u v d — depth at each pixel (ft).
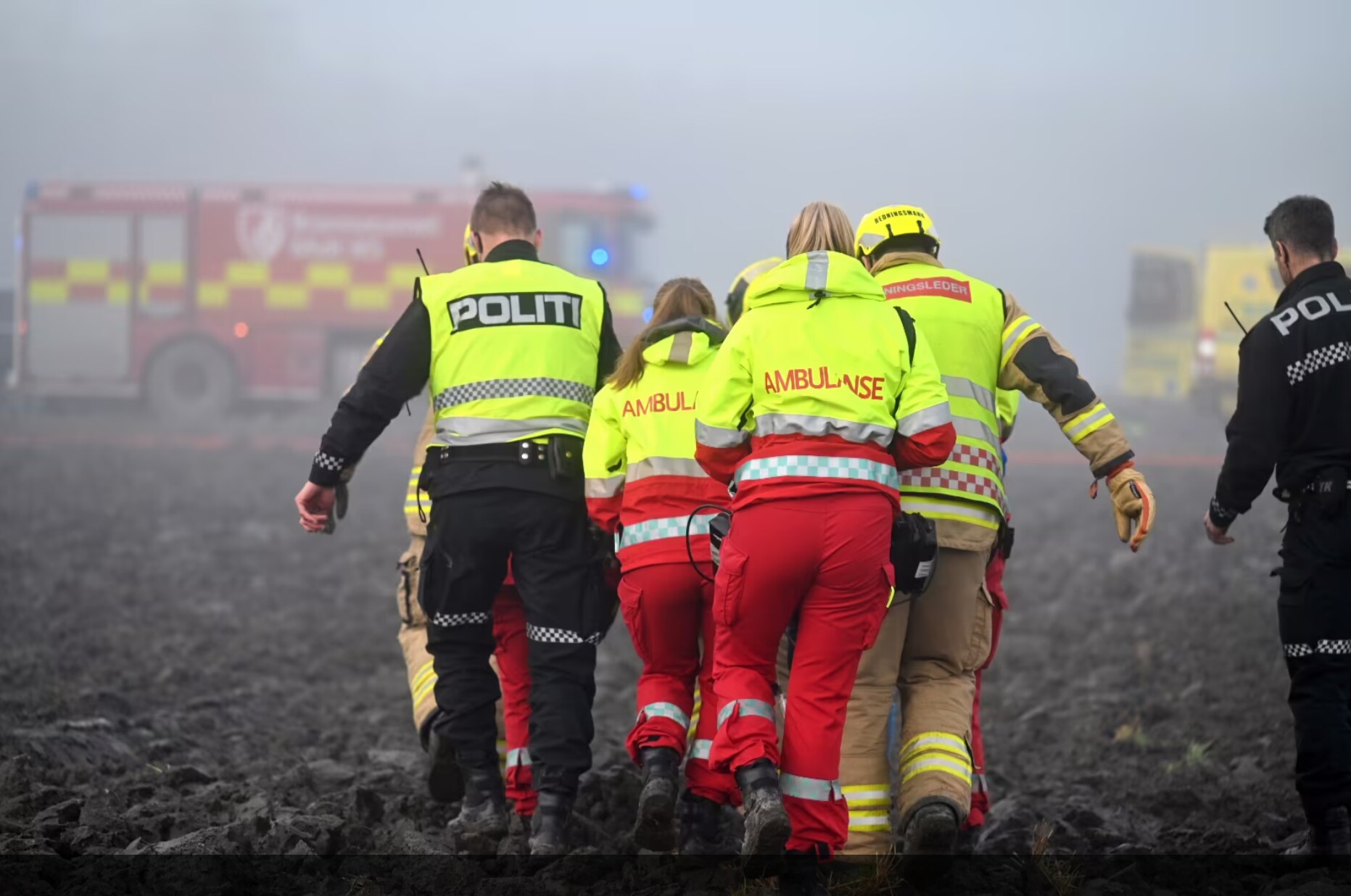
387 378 39.99
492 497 39.63
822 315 34.65
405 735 62.64
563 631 40.11
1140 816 48.16
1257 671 75.25
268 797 45.75
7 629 81.82
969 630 38.06
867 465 34.14
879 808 36.96
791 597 34.22
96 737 56.59
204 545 120.88
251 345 232.73
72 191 234.17
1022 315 39.37
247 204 233.14
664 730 38.70
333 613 94.48
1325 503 39.01
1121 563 112.78
